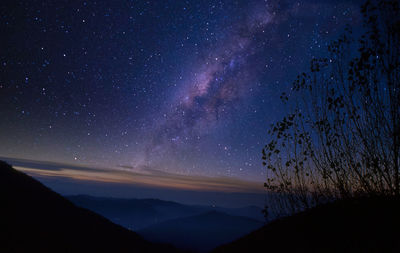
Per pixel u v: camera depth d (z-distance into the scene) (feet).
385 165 10.53
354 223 11.62
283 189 14.96
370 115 10.58
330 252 10.44
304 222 14.57
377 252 8.96
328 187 13.16
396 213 10.61
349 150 11.41
